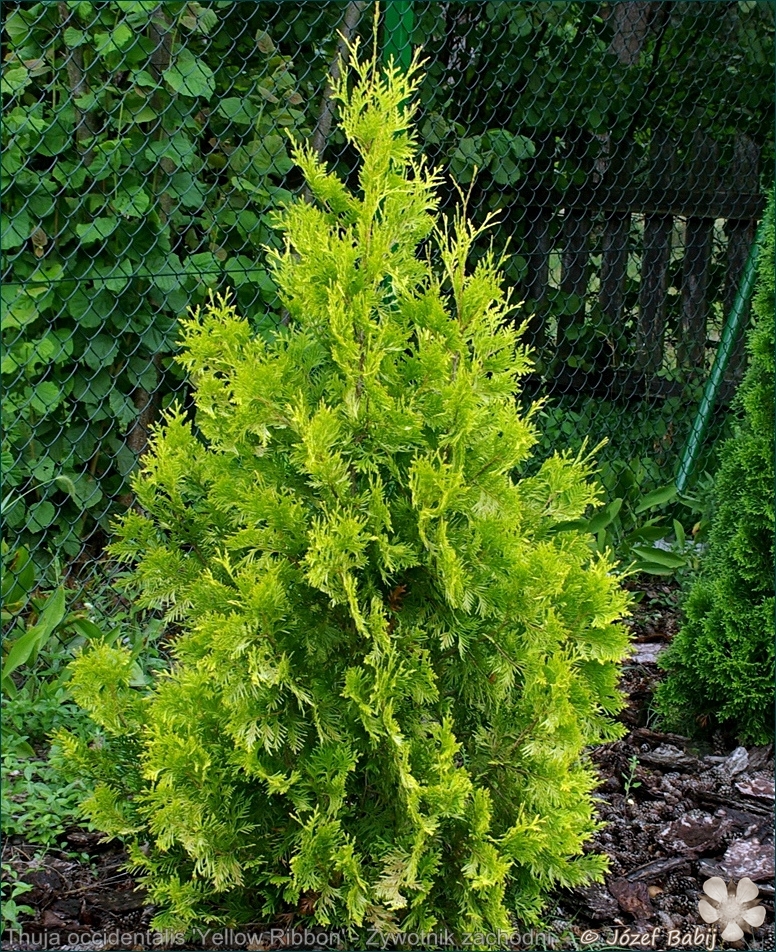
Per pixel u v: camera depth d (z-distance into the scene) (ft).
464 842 7.66
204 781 7.58
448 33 15.97
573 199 18.28
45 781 10.14
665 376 19.58
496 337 7.96
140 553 9.02
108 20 13.29
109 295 13.84
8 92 12.96
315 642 7.61
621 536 15.83
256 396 7.45
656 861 9.98
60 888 9.04
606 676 8.63
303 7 14.48
